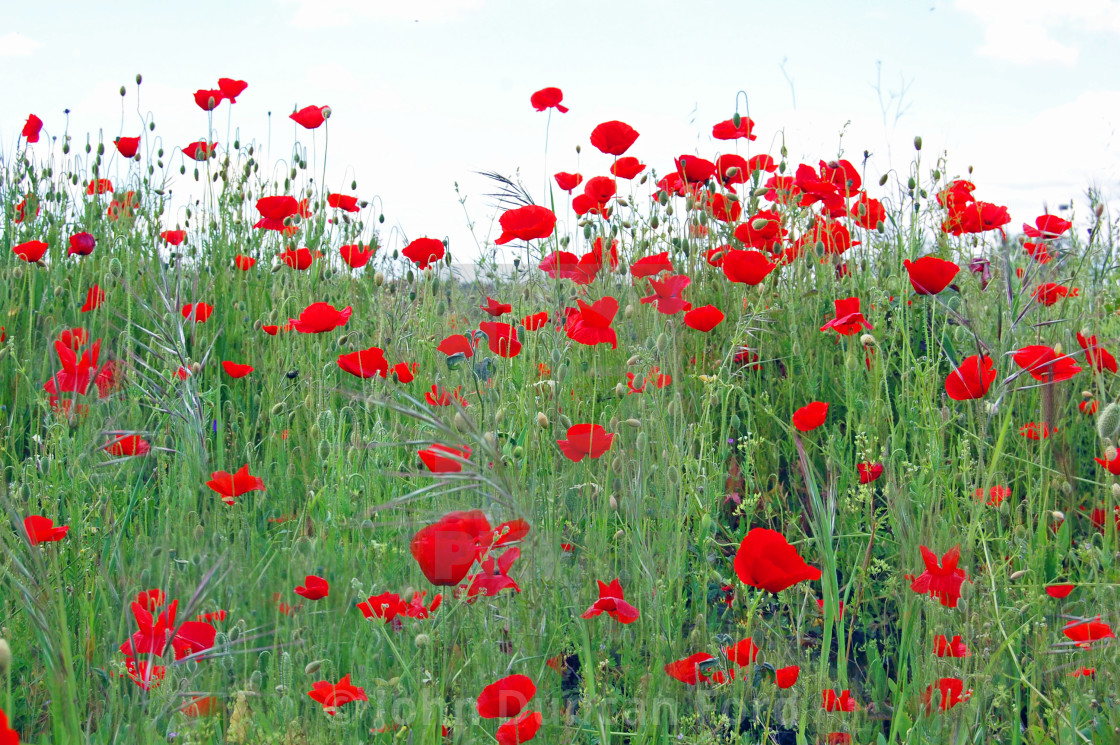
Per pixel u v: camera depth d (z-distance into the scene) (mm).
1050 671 1572
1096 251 2775
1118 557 1623
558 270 2057
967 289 2797
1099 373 1966
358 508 1445
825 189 3055
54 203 4254
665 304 1932
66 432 1896
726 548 2031
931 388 2213
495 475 1169
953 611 1633
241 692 990
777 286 2963
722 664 1499
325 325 2420
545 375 2062
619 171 3117
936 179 3174
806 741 1568
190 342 2609
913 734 1477
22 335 2814
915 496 1895
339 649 1063
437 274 2557
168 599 1006
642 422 1680
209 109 4133
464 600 1174
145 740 1018
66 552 1610
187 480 1618
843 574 2037
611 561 1564
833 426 2543
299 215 3719
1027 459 2275
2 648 1029
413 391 1877
